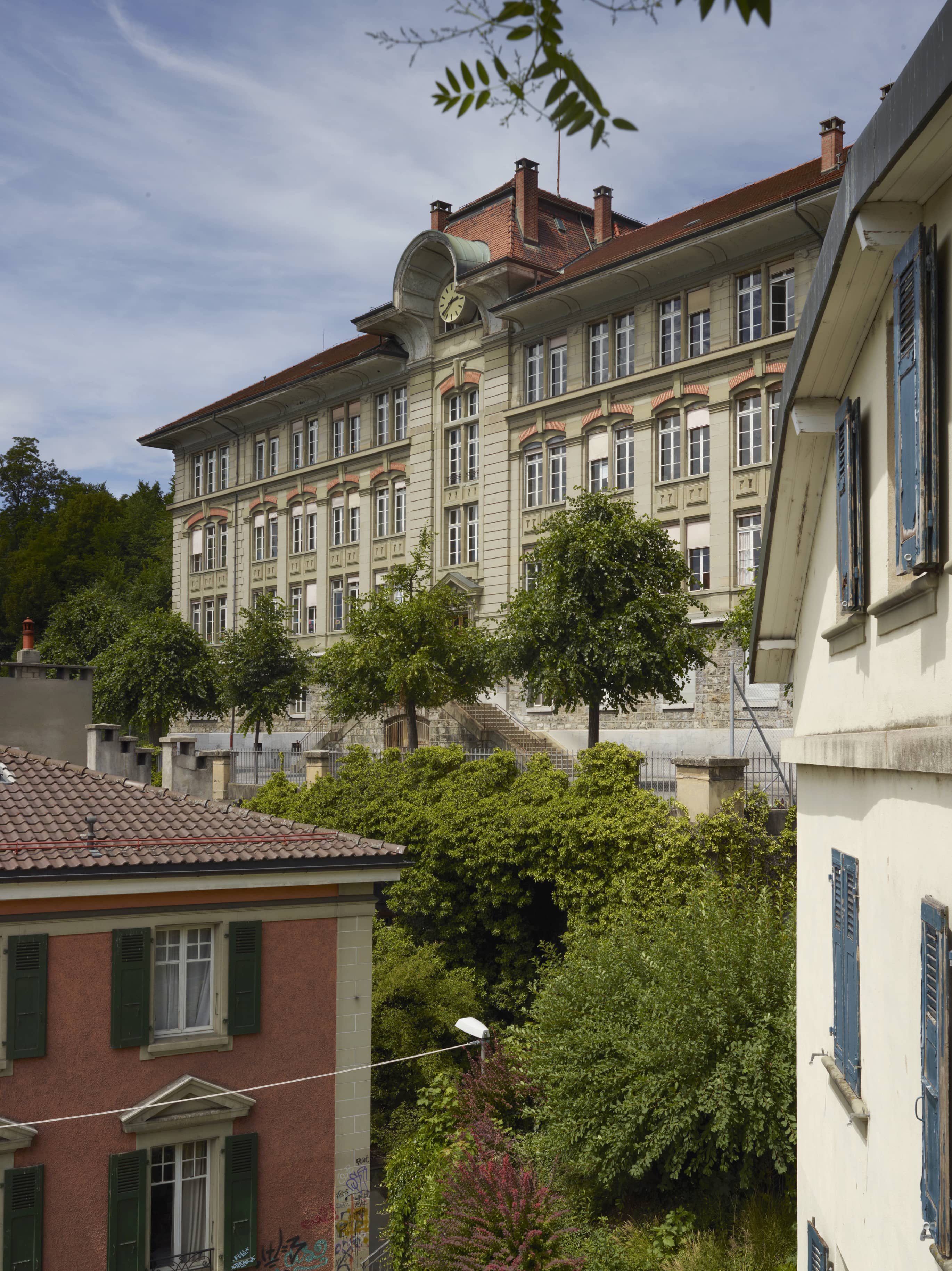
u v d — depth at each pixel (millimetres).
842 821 8117
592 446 41812
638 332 39969
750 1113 12805
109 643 60531
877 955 6875
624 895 19250
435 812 23375
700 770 19203
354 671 36031
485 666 36344
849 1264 7648
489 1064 17328
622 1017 14500
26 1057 13664
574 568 28938
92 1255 13883
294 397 56531
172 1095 14359
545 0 2162
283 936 15367
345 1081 15641
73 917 14062
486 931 23047
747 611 28562
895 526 6309
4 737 26797
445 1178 14930
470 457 47469
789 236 35156
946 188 5445
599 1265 12664
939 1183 5219
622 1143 13398
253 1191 14852
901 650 6488
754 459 36438
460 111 2381
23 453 84938
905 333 5812
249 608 59906
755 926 14414
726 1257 12734
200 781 28594
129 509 84062
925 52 4789
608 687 29375
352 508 53750
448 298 48031
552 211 49562
